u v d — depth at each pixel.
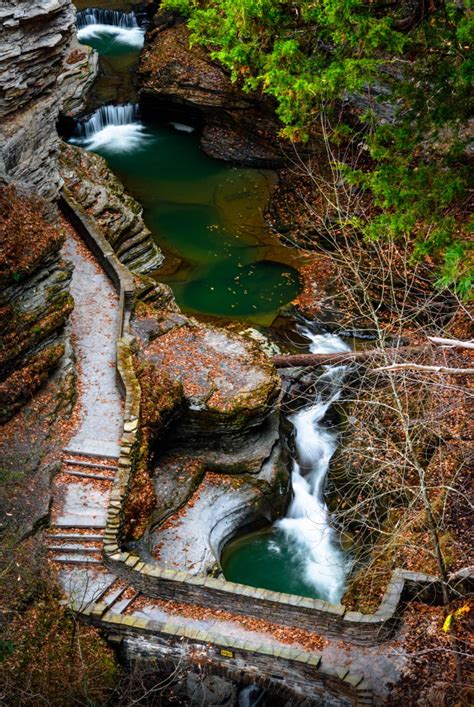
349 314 28.11
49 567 22.88
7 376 25.30
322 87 25.03
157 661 21.88
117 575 22.98
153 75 43.34
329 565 25.55
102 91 44.47
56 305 26.36
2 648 20.62
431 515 19.44
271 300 35.06
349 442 28.59
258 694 22.55
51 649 21.08
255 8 27.09
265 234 38.19
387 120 36.12
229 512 27.64
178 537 26.39
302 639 21.52
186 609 22.47
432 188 22.77
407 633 21.38
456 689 19.73
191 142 43.62
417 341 26.80
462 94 23.22
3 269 24.62
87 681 20.55
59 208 34.75
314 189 39.06
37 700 20.06
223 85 41.78
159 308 32.81
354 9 24.05
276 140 41.06
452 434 26.08
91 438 25.72
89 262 32.56
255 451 28.81
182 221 38.81
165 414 27.48
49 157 30.75
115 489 24.33
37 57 27.56
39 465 24.75
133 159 42.41
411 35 25.17
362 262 34.38
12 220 25.77
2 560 22.41
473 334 28.16
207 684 22.53
